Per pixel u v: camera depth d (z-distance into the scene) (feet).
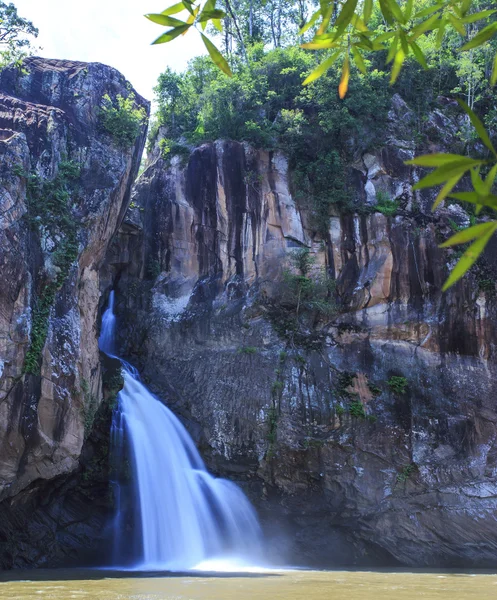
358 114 128.88
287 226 121.08
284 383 108.17
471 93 141.79
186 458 102.27
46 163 84.17
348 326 116.16
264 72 137.08
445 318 115.44
